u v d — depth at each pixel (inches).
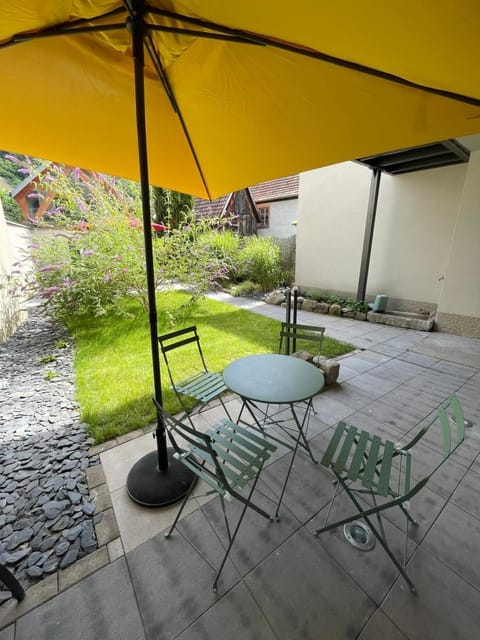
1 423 91.8
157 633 41.1
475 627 41.8
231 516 59.1
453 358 145.0
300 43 43.1
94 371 129.0
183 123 72.2
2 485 67.2
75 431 87.6
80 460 75.4
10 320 183.8
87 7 39.7
